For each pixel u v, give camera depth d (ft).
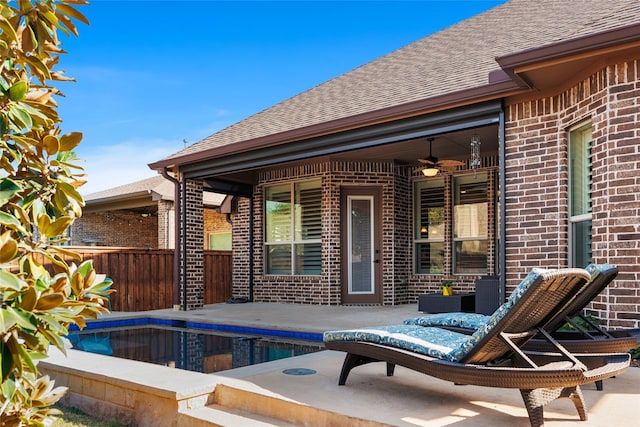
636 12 18.01
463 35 36.14
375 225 37.37
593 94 17.99
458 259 36.37
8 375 5.86
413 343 11.62
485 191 35.27
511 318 9.79
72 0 6.95
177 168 35.50
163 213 53.06
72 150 7.27
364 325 25.64
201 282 35.94
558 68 18.22
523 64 17.99
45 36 6.91
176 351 22.34
